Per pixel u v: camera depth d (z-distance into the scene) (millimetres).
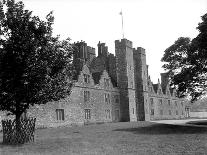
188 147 22188
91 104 57906
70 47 24359
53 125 47812
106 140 27344
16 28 22531
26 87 22547
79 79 55062
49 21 23406
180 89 44875
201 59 41531
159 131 36125
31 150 21750
